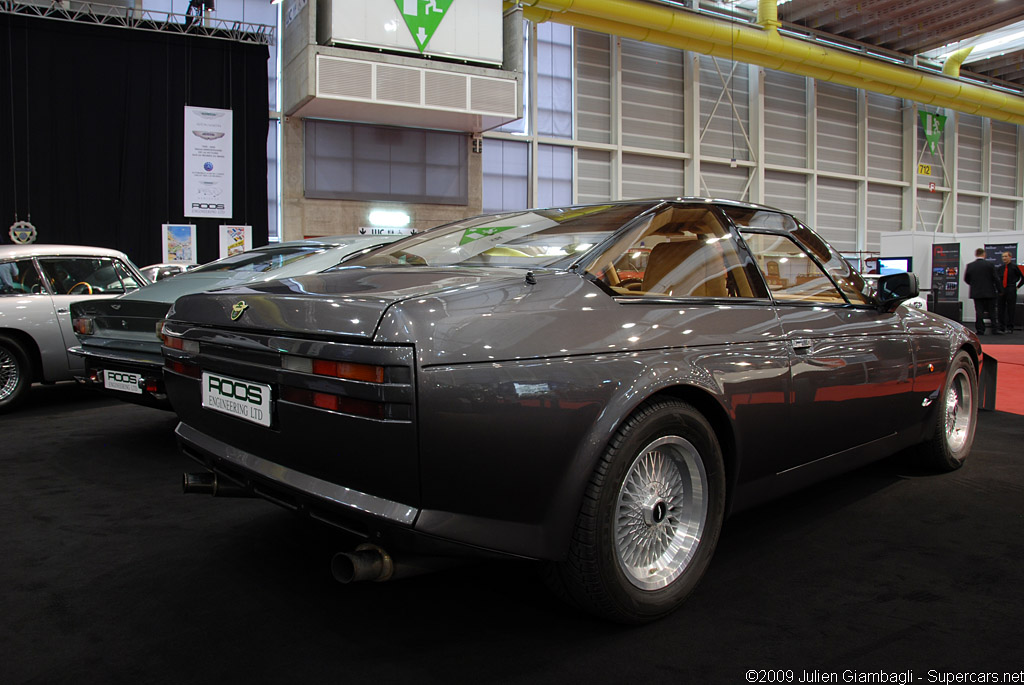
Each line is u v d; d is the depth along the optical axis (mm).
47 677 1451
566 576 1564
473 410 1363
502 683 1428
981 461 3207
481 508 1418
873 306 2436
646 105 16250
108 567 2033
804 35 17125
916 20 16828
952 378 2842
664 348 1660
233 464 1720
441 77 12195
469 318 1417
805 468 2107
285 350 1513
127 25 11125
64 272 4707
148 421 4188
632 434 1548
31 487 2838
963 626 1683
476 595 1854
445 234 2266
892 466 3113
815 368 2031
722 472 1797
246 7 12484
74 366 4645
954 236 14367
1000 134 23062
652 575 1698
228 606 1783
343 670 1477
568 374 1475
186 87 11555
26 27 10500
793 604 1795
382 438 1352
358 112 12461
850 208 19688
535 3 12703
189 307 1903
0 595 1848
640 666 1497
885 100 20281
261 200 12195
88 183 11062
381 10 11672
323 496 1487
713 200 2055
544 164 15273
